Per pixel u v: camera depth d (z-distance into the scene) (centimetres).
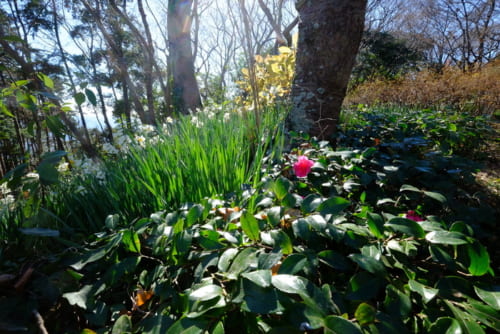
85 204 129
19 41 110
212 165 145
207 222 101
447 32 1758
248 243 85
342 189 142
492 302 61
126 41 1455
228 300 61
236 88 509
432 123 278
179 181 132
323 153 169
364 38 1662
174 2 832
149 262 97
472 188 207
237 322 61
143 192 135
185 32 863
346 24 237
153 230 95
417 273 79
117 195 134
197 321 57
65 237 109
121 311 78
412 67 1700
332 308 57
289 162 175
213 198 124
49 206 123
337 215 97
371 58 1664
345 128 288
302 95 260
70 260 85
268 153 189
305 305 56
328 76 250
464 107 554
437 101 630
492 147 310
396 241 83
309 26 251
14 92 107
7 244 104
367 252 76
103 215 130
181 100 873
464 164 163
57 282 80
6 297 75
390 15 1733
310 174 147
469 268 71
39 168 94
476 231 118
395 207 134
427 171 143
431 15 1670
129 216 127
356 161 156
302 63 261
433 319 62
